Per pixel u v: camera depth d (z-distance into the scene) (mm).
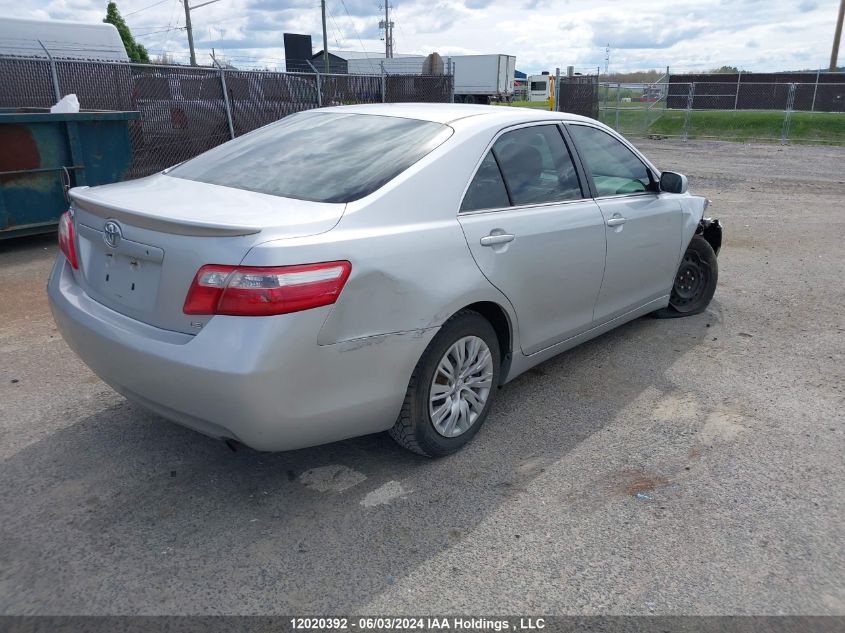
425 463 3471
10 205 7465
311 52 42969
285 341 2594
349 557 2773
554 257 3832
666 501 3193
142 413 3908
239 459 3465
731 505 3172
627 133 28094
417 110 3898
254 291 2553
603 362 4824
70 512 3014
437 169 3289
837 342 5293
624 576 2701
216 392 2598
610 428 3883
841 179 15125
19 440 3590
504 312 3592
